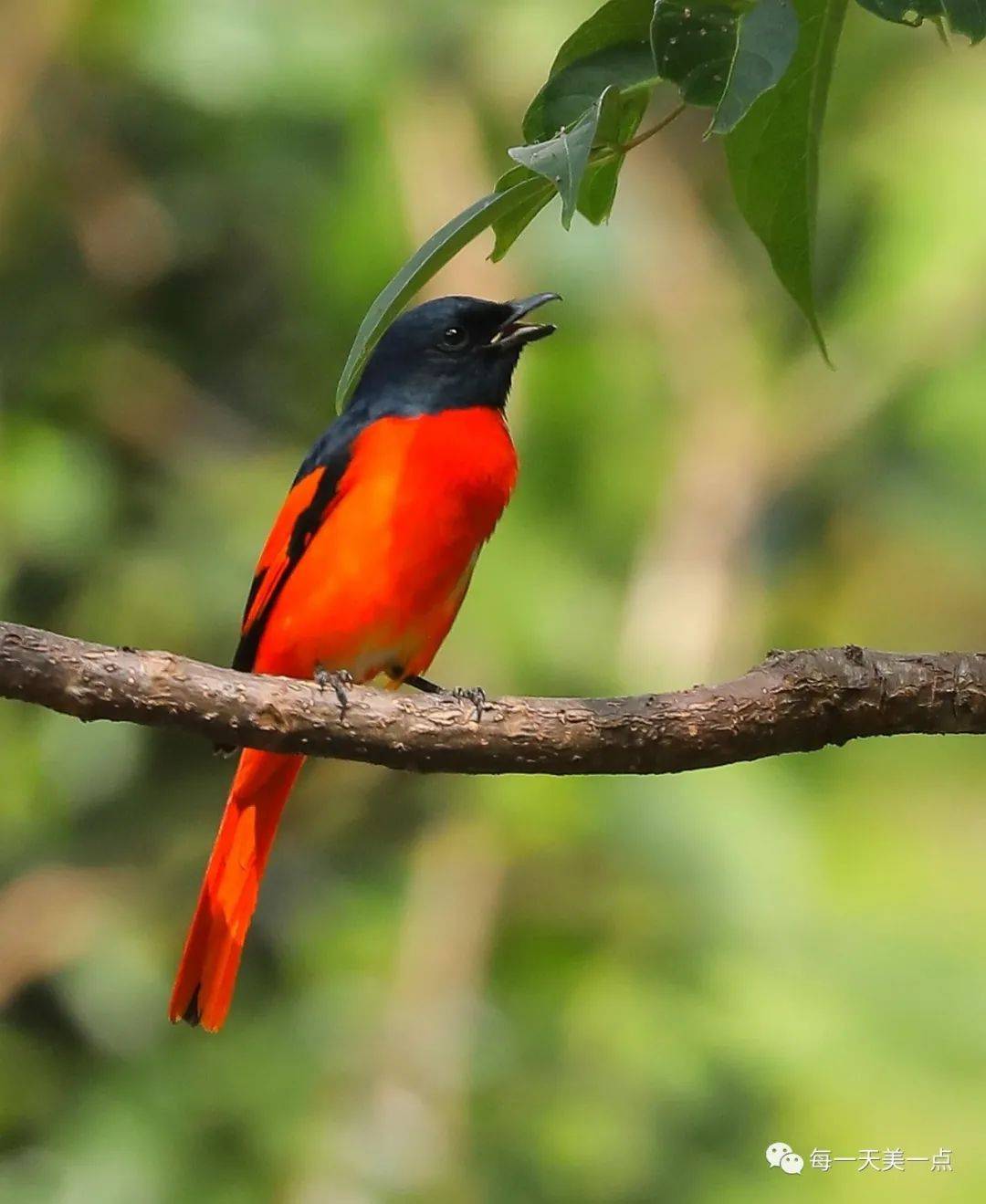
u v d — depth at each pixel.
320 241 13.86
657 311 13.57
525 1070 11.84
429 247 4.82
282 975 12.97
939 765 13.16
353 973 12.34
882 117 13.52
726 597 12.82
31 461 13.27
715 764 5.90
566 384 13.20
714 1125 11.73
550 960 12.44
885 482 13.44
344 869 13.29
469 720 5.86
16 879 13.12
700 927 12.18
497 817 12.32
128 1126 12.00
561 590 12.64
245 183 14.47
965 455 13.33
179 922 13.13
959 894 12.48
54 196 14.73
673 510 13.12
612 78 4.88
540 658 12.41
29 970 12.73
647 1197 11.41
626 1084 11.70
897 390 13.34
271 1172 11.58
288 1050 12.13
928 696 5.80
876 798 13.08
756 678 5.87
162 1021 12.61
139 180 14.87
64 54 14.15
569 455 13.20
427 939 12.27
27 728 13.48
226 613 13.33
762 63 4.31
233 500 13.73
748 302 14.23
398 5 13.77
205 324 14.98
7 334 14.52
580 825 12.13
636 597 12.73
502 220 5.09
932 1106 11.52
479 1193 11.27
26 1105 12.49
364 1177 11.26
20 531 13.07
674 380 13.50
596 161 4.98
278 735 5.85
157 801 13.66
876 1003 11.86
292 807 13.65
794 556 13.57
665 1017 11.92
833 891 12.34
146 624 13.33
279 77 13.62
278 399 14.72
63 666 5.67
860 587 13.82
